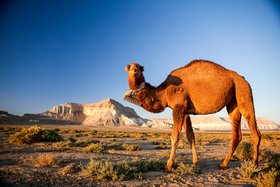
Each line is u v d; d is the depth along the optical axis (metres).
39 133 22.41
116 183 7.48
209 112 9.12
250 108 8.91
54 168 9.30
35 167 9.38
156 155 15.49
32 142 21.77
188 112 9.23
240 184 7.62
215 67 9.19
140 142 29.73
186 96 8.99
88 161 11.28
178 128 8.92
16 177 7.74
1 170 8.50
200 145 26.97
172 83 9.22
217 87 8.89
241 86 9.02
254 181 7.96
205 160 12.57
